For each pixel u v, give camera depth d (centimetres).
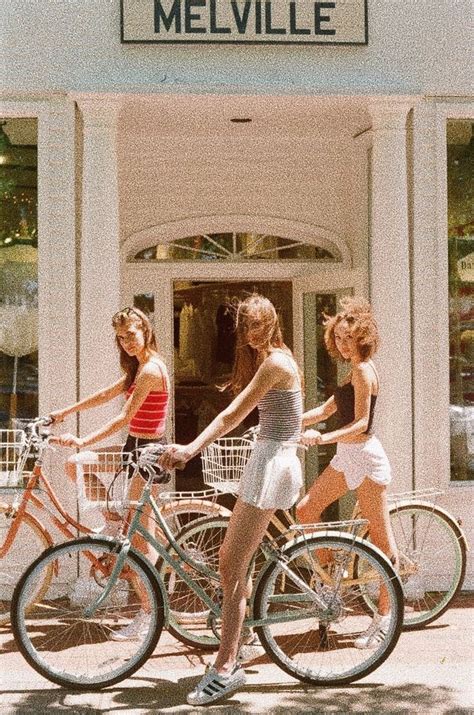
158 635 464
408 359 635
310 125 723
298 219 766
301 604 509
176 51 630
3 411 633
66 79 624
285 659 470
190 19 629
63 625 534
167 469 449
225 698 449
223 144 757
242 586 447
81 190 636
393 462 630
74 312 628
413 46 646
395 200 637
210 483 536
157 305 771
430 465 647
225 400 898
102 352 616
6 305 635
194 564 479
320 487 520
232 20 631
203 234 776
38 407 632
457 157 665
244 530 443
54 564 520
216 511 533
